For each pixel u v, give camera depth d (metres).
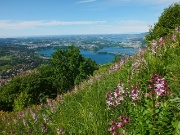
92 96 9.21
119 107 6.59
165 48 9.54
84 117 7.23
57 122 8.70
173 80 6.75
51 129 8.47
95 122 6.70
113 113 6.73
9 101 47.12
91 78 13.31
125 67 10.62
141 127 4.89
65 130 7.18
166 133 4.56
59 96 12.15
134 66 8.64
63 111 9.94
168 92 5.39
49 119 9.41
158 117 4.93
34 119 10.30
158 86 5.18
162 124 4.71
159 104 5.09
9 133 11.34
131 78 7.89
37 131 9.11
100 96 8.55
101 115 6.88
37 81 53.62
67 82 57.94
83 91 11.59
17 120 12.88
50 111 11.02
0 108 46.06
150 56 8.86
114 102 6.66
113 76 10.77
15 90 52.19
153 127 4.77
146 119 5.04
